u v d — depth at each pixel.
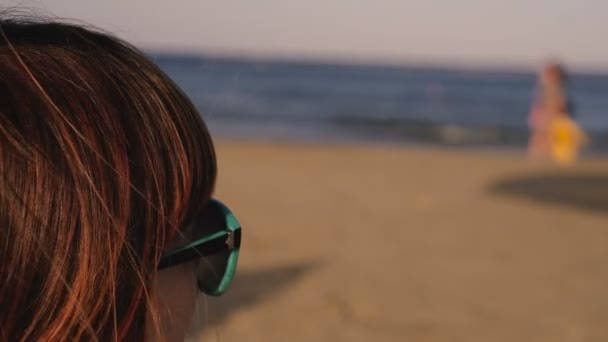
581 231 6.24
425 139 19.05
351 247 5.41
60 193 0.57
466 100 35.25
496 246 5.60
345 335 3.53
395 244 5.57
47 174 0.56
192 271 0.72
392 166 10.84
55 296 0.56
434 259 5.13
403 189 8.47
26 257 0.55
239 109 25.02
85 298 0.58
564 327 3.77
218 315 3.65
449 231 6.11
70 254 0.57
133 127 0.63
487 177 9.69
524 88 47.12
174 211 0.65
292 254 5.09
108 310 0.59
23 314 0.56
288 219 6.36
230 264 0.78
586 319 3.90
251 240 5.45
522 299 4.23
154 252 0.63
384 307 4.00
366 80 51.34
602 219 6.78
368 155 12.45
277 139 17.66
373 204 7.35
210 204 0.75
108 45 0.69
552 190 8.45
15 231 0.55
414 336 3.56
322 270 4.70
